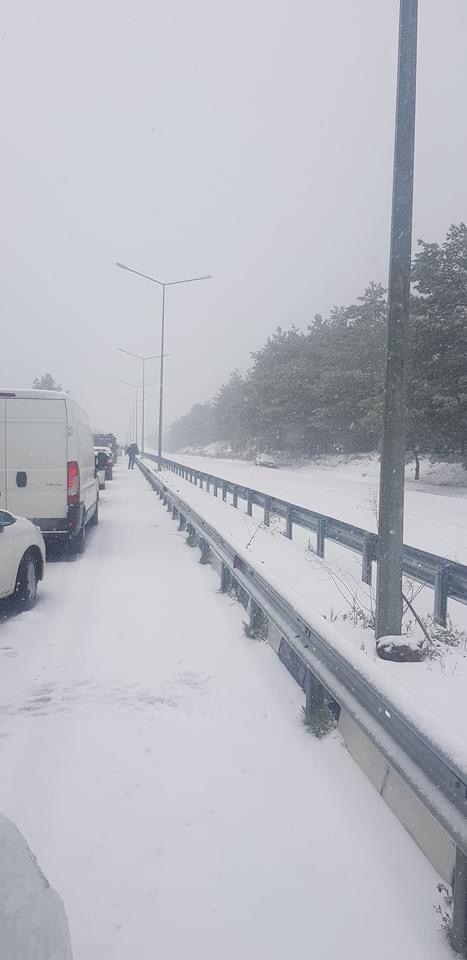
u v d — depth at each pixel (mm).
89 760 4562
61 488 11961
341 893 3256
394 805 3932
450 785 2836
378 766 4223
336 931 3008
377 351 43812
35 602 9219
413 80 6031
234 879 3352
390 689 3518
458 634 6750
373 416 34562
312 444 54562
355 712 3947
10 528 8398
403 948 2908
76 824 3809
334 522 10688
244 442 73688
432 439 31359
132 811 3951
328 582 8977
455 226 29609
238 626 7863
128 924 3045
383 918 3090
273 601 6543
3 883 2043
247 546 11578
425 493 29094
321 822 3844
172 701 5602
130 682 6020
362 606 7441
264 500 15375
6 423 11859
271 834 3730
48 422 11930
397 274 6000
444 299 29453
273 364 59125
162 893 3248
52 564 12047
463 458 32062
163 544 14438
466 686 4945
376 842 3660
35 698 5660
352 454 49000
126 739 4887
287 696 5703
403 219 5992
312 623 4926
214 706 5496
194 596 9406
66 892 3242
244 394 62469
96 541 14883
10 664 6523
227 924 3049
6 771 4410
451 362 29000
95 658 6680
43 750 4711
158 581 10461
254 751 4707
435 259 29656
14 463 11875
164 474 35875
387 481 5980
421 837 3594
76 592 9789
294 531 15391
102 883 3312
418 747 3162
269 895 3240
